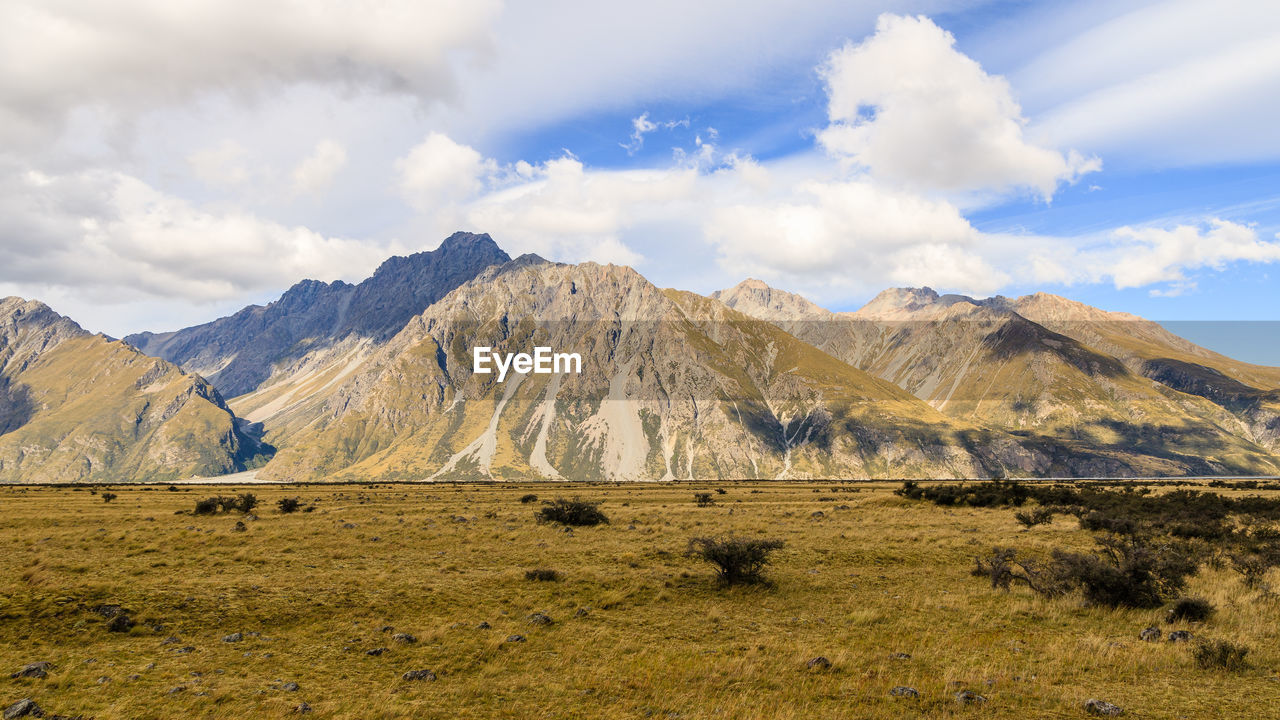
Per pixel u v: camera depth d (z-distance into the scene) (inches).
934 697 729.0
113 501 3602.4
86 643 913.5
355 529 2112.5
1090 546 1684.3
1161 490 4485.7
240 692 743.7
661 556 1594.5
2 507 3036.4
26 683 761.0
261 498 4114.2
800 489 5511.8
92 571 1312.7
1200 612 1026.1
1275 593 1151.0
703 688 768.3
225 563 1461.6
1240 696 715.4
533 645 938.7
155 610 1034.1
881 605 1160.2
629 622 1063.0
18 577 1224.2
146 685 763.4
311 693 751.7
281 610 1068.5
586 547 1721.2
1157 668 811.4
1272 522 2267.5
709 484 7298.2
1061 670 813.2
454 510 2962.6
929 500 3056.1
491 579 1305.4
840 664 842.8
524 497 3698.3
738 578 1326.3
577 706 722.8
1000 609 1122.0
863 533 1972.2
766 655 890.1
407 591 1190.3
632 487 6461.6
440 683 791.7
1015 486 3208.7
